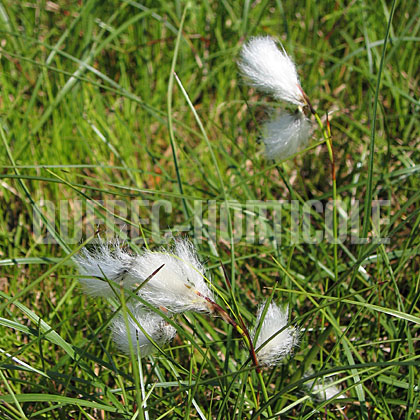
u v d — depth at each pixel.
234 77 0.95
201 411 0.61
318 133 0.82
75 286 0.72
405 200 0.79
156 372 0.64
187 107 0.93
